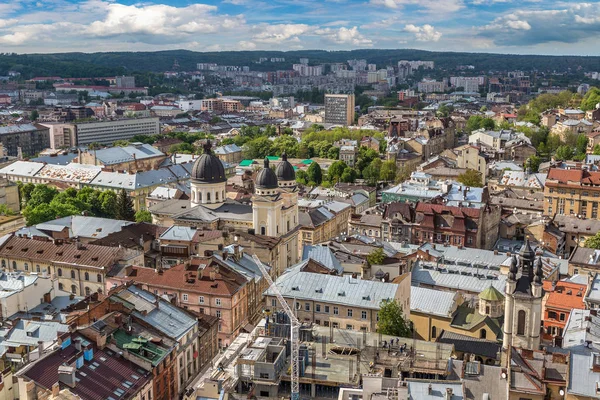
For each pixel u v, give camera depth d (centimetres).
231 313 17788
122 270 19312
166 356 13950
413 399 10706
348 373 12512
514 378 11831
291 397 12138
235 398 12031
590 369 11781
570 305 17288
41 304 17312
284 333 13912
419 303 17638
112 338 13525
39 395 11356
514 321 13338
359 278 18000
